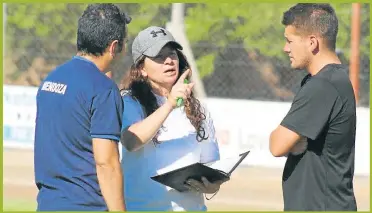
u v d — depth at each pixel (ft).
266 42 164.45
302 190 54.39
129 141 54.80
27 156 150.41
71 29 175.42
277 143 54.19
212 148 58.49
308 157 54.34
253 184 132.67
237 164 58.03
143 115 56.54
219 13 166.20
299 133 53.42
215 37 166.50
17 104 154.61
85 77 51.72
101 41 52.34
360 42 153.89
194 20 166.81
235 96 166.91
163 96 57.57
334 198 54.29
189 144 57.47
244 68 166.61
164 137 57.16
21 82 176.96
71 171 51.83
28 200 119.03
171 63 56.90
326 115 53.26
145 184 56.95
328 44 55.06
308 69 55.62
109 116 51.06
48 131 52.42
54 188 52.24
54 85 52.65
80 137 51.55
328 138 53.83
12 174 137.80
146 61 56.80
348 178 55.01
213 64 167.12
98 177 51.01
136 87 57.00
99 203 51.78
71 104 51.42
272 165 140.87
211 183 56.70
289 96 164.25
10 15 177.37
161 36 56.65
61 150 51.98
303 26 54.85
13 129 154.71
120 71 157.07
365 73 152.76
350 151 55.11
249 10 164.86
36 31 176.86
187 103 57.52
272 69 164.86
